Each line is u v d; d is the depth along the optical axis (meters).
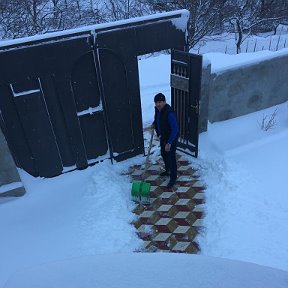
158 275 1.60
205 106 6.51
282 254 4.41
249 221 4.91
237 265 1.67
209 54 7.42
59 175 6.05
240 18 16.39
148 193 5.45
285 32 21.20
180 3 14.07
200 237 4.93
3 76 4.86
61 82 5.29
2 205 5.43
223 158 6.14
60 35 4.94
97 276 1.62
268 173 5.77
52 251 4.68
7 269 4.45
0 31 12.57
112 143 6.23
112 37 5.27
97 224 5.05
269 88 7.15
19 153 5.61
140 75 9.37
